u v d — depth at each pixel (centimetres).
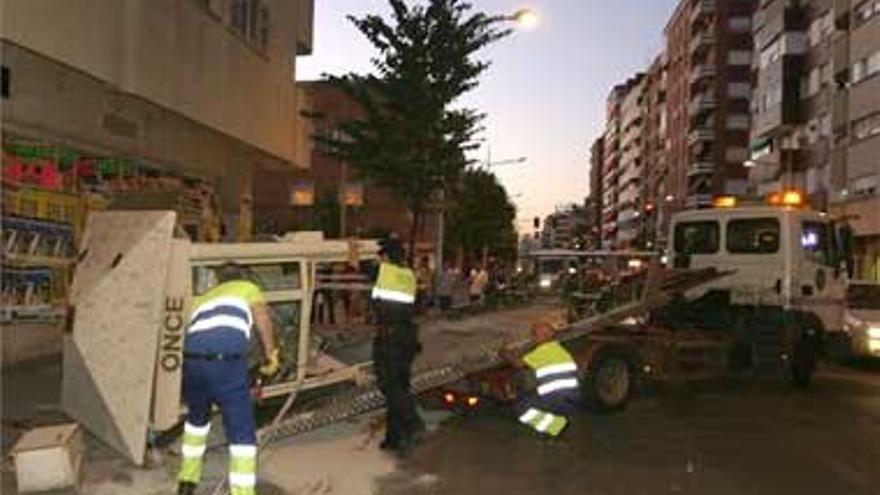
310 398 1235
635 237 15900
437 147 2916
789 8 6688
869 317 2145
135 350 988
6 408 1202
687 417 1389
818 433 1280
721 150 10894
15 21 1452
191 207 2416
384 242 1092
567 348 1391
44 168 1775
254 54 2566
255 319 852
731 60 10919
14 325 1658
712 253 1764
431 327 2781
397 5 2866
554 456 1086
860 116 5438
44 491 854
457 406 1291
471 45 2886
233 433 829
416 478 959
